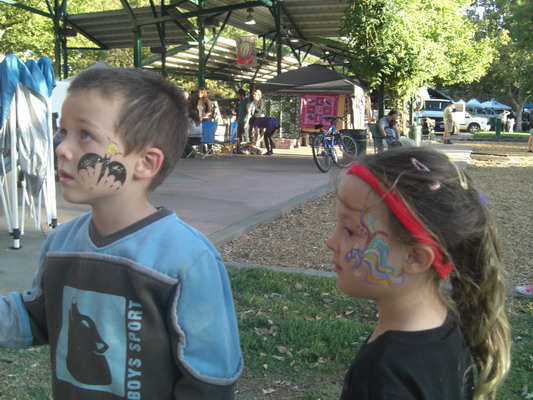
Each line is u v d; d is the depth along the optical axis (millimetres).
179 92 1495
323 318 3945
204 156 14820
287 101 19234
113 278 1360
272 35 21219
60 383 1450
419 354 1118
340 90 15938
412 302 1181
